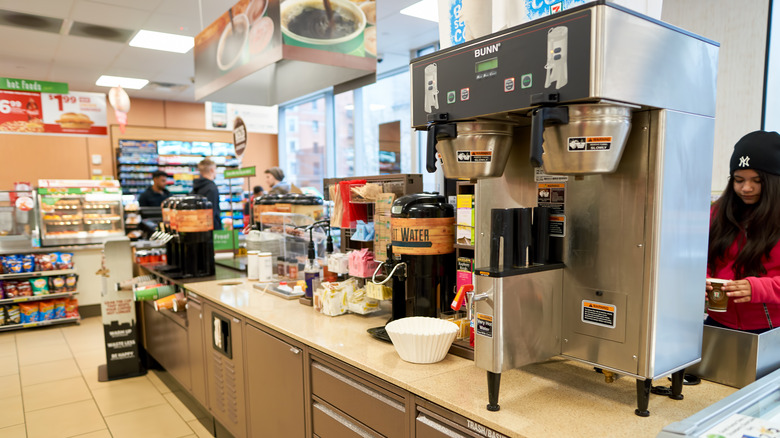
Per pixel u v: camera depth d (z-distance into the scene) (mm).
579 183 1389
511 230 1333
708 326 1540
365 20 2535
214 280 3455
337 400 1883
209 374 3027
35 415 3385
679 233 1280
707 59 1326
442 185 2293
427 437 1466
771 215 1654
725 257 1827
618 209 1299
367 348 1885
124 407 3521
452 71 1422
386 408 1632
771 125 3039
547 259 1433
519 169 1578
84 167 9438
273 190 5656
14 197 5641
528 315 1354
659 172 1214
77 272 5883
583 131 1172
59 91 7137
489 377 1306
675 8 3352
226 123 6461
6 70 7586
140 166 9484
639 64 1151
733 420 984
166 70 7711
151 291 3547
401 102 7754
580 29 1109
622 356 1310
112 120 9578
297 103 10461
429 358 1697
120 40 6242
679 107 1251
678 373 1373
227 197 10086
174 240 3674
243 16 2701
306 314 2443
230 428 2811
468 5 1569
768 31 2959
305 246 3133
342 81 2945
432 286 1973
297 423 2156
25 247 5680
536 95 1183
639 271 1261
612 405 1354
